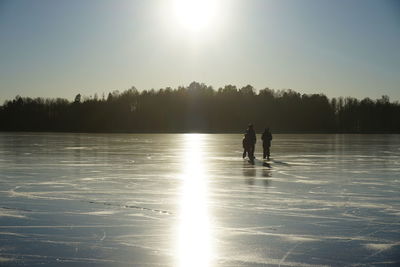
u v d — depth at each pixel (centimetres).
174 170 2675
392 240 1141
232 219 1356
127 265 955
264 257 1009
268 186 2009
